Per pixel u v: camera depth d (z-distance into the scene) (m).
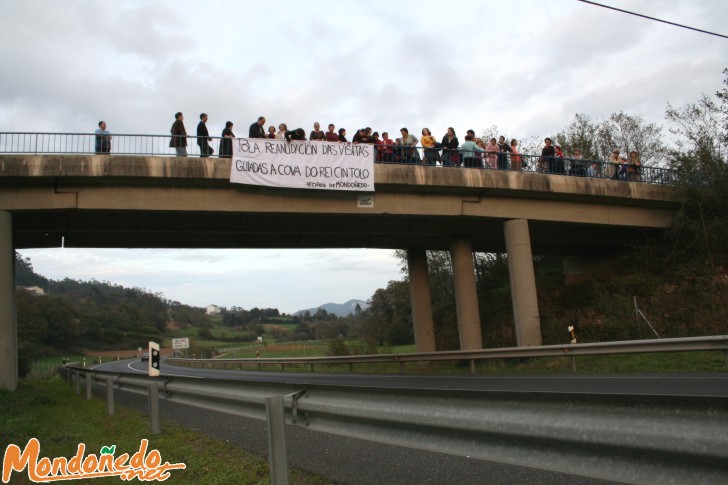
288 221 22.27
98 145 17.94
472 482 5.20
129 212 18.95
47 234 21.83
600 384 11.60
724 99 24.53
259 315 184.00
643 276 25.67
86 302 125.94
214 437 8.27
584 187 23.00
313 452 6.87
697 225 24.39
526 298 22.33
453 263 25.67
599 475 2.65
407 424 3.67
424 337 27.52
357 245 26.55
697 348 13.73
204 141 18.95
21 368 38.19
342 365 27.86
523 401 3.00
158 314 141.38
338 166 19.83
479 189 21.59
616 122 39.75
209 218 21.41
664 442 2.39
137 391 12.73
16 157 17.25
